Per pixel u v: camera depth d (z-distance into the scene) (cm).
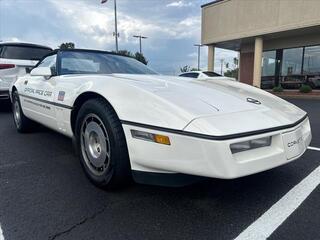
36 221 220
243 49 2027
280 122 233
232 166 200
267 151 222
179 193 266
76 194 264
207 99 241
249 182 289
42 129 511
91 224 216
